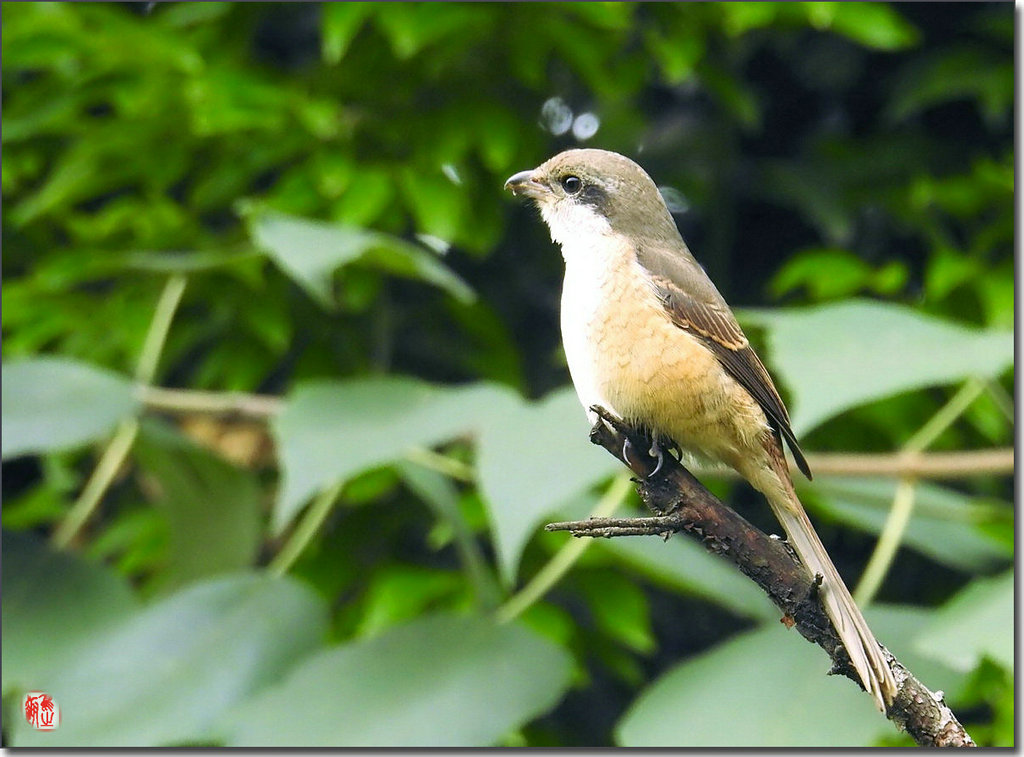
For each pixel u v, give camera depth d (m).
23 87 11.42
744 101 11.23
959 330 8.89
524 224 12.41
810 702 7.45
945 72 11.91
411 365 12.08
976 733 8.84
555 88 12.00
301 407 8.79
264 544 10.96
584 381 7.69
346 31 10.02
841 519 9.56
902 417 10.91
